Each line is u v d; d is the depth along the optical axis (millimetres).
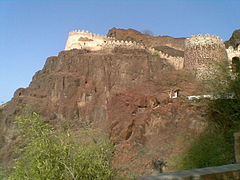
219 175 6055
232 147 12859
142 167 24938
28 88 55062
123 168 24250
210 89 15883
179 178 5543
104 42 59719
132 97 37062
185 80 37062
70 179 13102
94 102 46375
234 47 50438
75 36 63562
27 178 12906
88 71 51344
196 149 14648
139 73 49688
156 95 34719
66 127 18906
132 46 56375
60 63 56250
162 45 88312
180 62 56719
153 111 32000
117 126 33094
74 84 49219
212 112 15555
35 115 14438
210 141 14148
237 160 8625
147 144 28672
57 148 13133
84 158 13812
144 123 31453
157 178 5434
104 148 16188
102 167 14359
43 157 12852
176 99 31172
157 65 52000
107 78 48812
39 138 13258
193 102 21875
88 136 18281
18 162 13633
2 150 33719
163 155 25141
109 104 40188
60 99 48406
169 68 52750
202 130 17141
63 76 50438
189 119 21125
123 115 34781
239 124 13219
